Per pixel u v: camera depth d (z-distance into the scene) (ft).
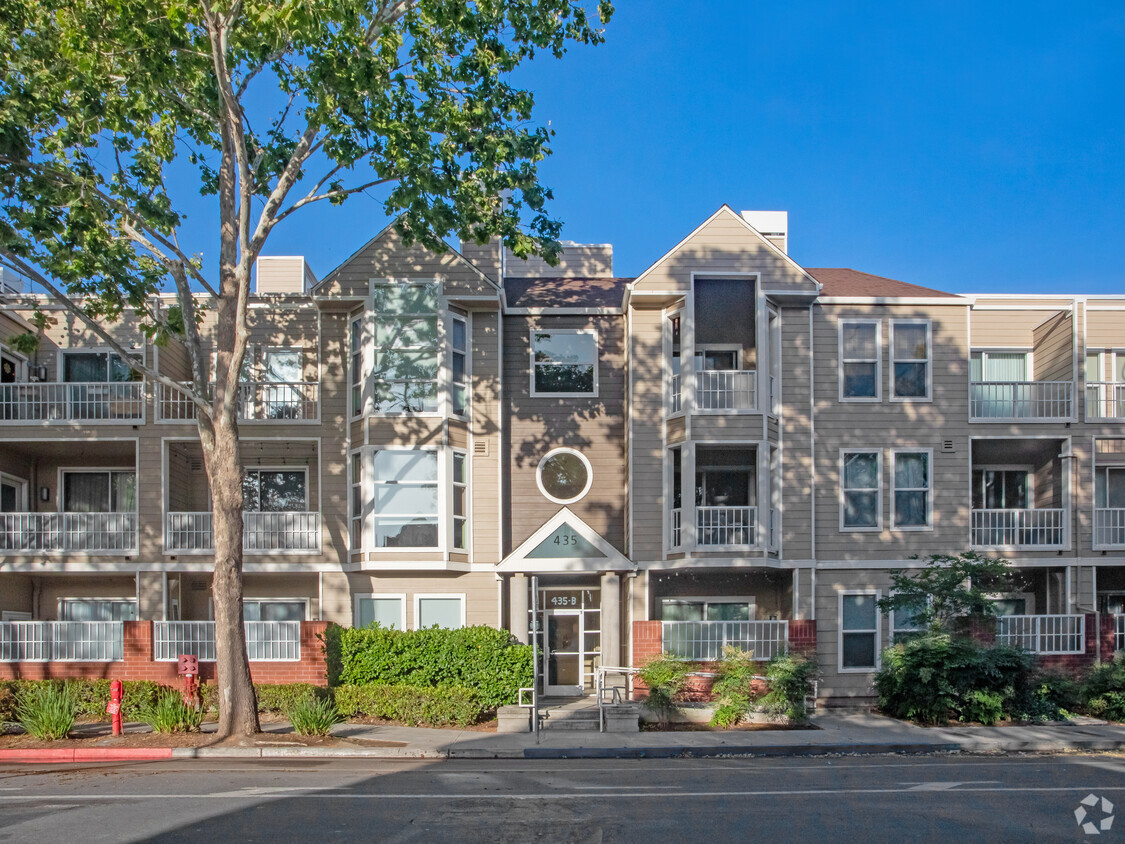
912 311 73.97
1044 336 77.61
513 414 74.59
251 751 49.24
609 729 57.62
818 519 71.92
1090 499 73.05
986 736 55.47
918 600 65.62
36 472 77.15
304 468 76.74
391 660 62.54
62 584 75.61
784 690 59.98
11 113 48.29
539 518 73.51
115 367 76.64
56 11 50.21
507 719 57.36
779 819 33.22
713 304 73.00
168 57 49.32
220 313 54.85
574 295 79.56
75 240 50.88
